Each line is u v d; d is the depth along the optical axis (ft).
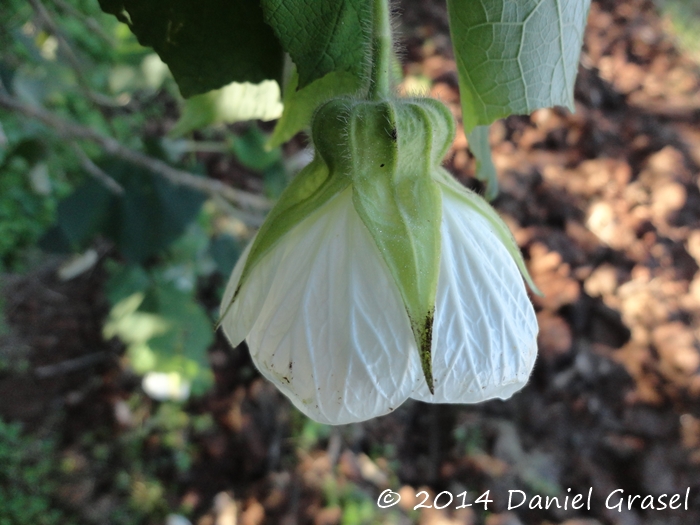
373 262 0.24
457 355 0.23
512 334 0.25
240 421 0.95
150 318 0.80
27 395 0.92
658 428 1.00
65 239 0.70
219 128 1.14
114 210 0.68
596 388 1.05
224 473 0.93
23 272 1.01
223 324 0.26
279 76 0.29
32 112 0.55
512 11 0.24
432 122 0.25
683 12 1.73
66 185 1.00
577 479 0.96
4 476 0.83
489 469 0.96
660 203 1.22
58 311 1.01
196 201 0.71
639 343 1.08
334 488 0.91
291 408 0.98
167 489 0.90
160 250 0.70
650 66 1.53
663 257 1.17
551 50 0.26
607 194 1.24
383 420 1.01
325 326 0.23
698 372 1.03
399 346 0.23
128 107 1.05
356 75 0.27
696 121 1.37
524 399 1.04
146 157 0.66
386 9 0.25
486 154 0.37
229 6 0.26
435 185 0.25
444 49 1.35
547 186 1.23
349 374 0.23
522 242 1.16
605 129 1.34
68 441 0.90
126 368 0.98
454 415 1.02
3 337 0.96
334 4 0.25
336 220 0.24
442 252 0.24
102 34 0.59
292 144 1.15
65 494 0.84
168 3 0.26
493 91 0.26
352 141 0.24
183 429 0.94
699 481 0.94
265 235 0.25
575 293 1.11
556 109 1.34
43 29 0.59
